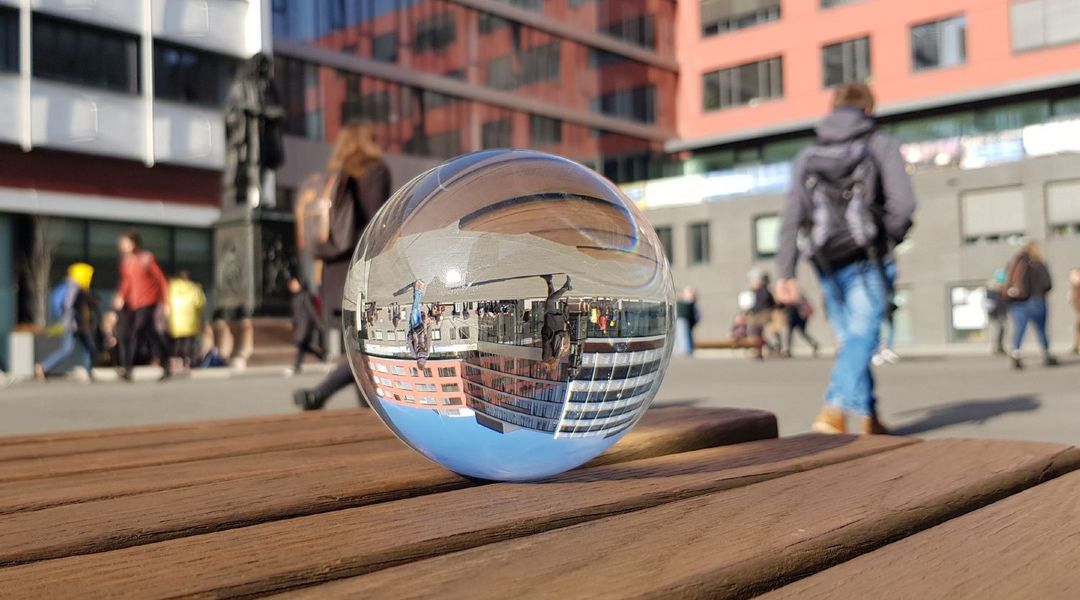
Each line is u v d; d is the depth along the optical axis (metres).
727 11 43.78
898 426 5.93
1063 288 31.31
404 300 1.16
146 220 28.25
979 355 24.92
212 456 1.69
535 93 39.84
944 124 35.50
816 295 34.88
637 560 0.82
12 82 25.78
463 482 1.31
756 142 43.09
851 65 40.09
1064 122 31.67
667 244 38.69
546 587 0.73
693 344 28.25
